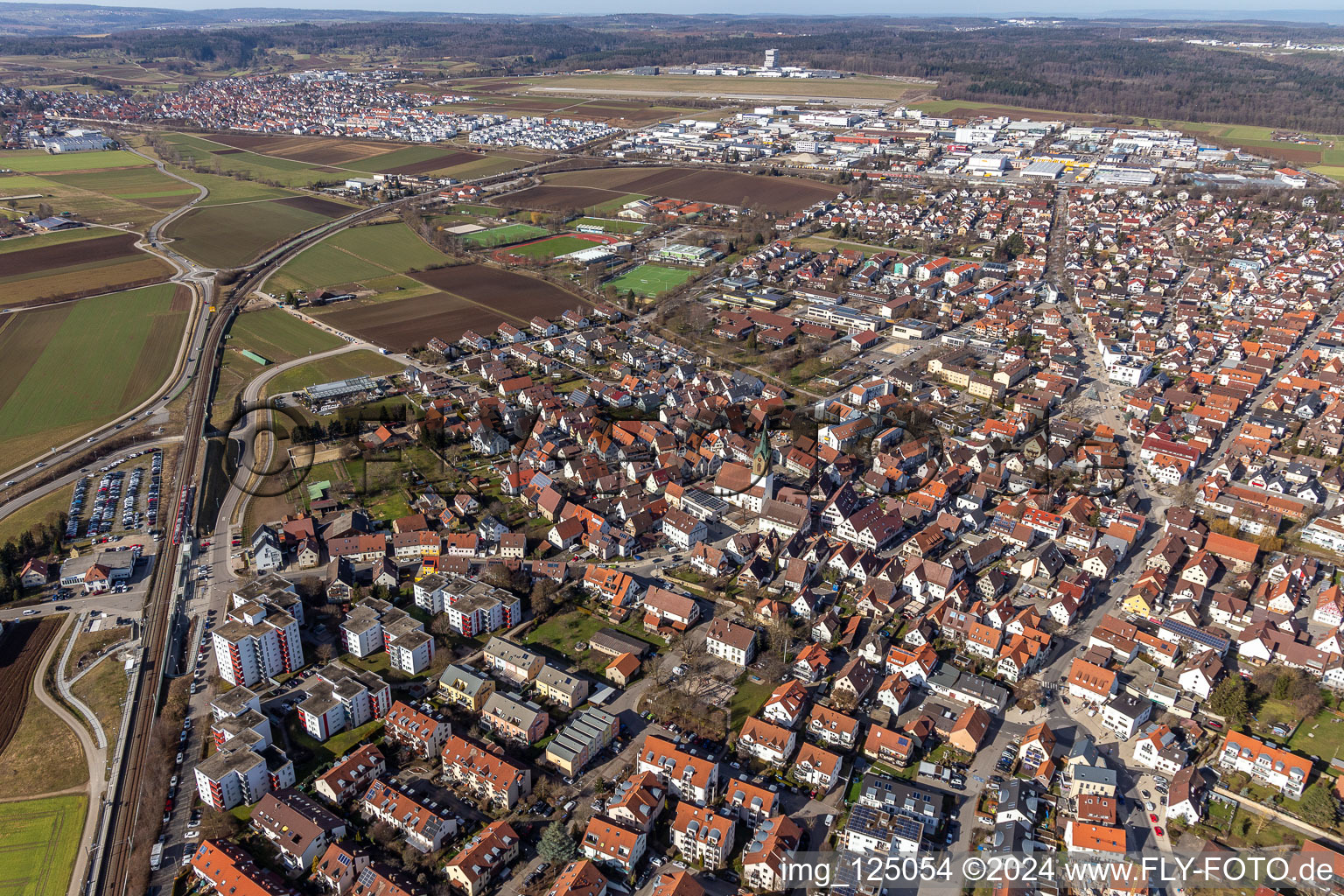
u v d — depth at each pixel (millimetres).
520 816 168125
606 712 189500
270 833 160750
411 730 183500
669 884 149000
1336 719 189375
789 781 176375
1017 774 176750
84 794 171375
